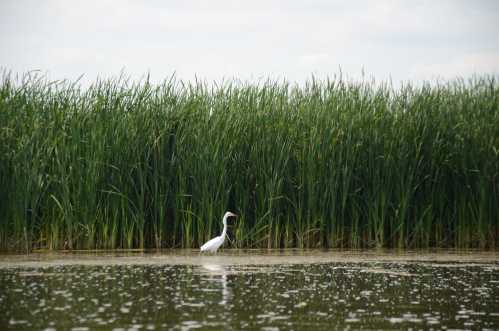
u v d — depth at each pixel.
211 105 25.16
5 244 23.33
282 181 25.17
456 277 18.20
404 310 13.95
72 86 24.41
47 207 23.89
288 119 25.34
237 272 18.78
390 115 26.11
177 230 25.03
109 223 24.38
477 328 12.55
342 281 17.38
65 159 23.62
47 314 13.27
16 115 23.72
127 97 24.58
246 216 25.08
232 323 12.64
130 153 24.27
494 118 26.58
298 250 24.47
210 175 24.42
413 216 26.38
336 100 25.98
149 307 13.96
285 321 12.84
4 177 23.22
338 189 25.52
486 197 26.03
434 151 26.11
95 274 18.28
